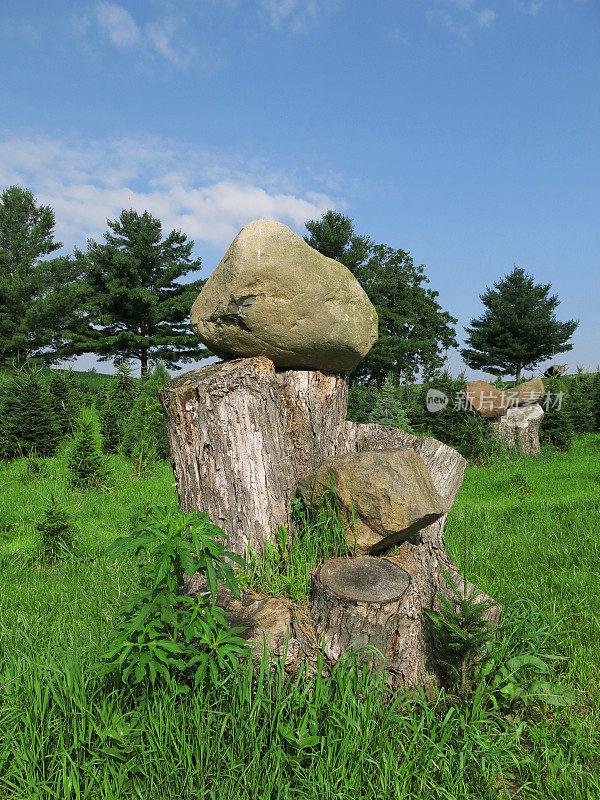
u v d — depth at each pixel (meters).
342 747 2.61
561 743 3.05
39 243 36.97
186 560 2.54
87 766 2.60
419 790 2.57
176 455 4.14
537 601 4.63
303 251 4.05
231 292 4.05
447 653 3.29
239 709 2.71
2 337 32.31
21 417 13.45
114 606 4.54
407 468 3.64
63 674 3.18
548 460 13.57
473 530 6.78
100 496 9.10
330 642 3.17
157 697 2.83
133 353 34.84
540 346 43.25
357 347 4.43
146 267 33.78
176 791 2.49
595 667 3.74
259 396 3.97
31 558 5.98
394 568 3.55
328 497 3.82
